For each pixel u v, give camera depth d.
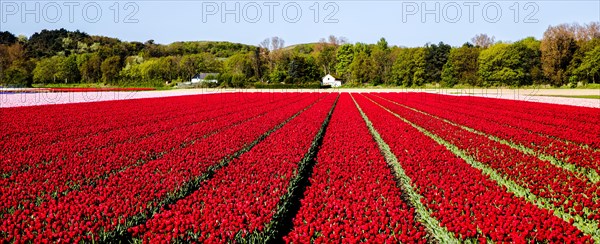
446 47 122.00
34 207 8.37
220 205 8.34
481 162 13.75
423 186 10.14
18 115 28.45
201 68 158.50
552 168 12.23
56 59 144.62
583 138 18.42
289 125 22.50
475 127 22.39
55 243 6.57
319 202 8.83
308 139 17.31
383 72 131.75
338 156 13.74
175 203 9.18
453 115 29.48
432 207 8.60
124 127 23.14
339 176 11.03
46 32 197.88
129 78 140.25
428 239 8.20
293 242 6.96
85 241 6.95
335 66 169.25
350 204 8.70
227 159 13.80
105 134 19.84
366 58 132.75
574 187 9.90
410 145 15.90
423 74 120.06
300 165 12.57
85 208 8.12
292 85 106.31
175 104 41.12
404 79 123.31
